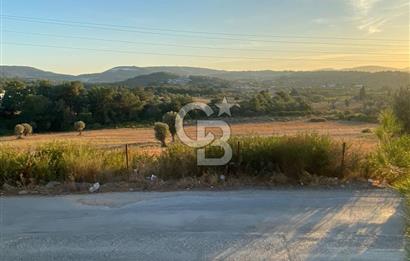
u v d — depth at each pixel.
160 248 4.61
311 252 4.46
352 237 4.90
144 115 77.94
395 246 4.60
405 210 2.79
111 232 5.15
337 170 8.14
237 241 4.80
